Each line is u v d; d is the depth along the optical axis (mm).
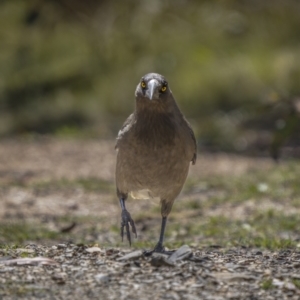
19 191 13445
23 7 28781
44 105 24438
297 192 12570
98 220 11336
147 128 8000
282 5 27094
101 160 17203
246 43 26141
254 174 14422
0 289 6266
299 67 23172
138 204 12586
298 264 7387
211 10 27500
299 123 18219
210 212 11711
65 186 13859
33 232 10211
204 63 25109
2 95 25547
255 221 10867
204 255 7855
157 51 26297
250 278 6742
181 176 8352
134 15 27594
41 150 18719
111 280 6574
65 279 6578
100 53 27000
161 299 6141
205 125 20422
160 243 8391
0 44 28641
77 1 28391
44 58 27891
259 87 22531
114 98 24062
